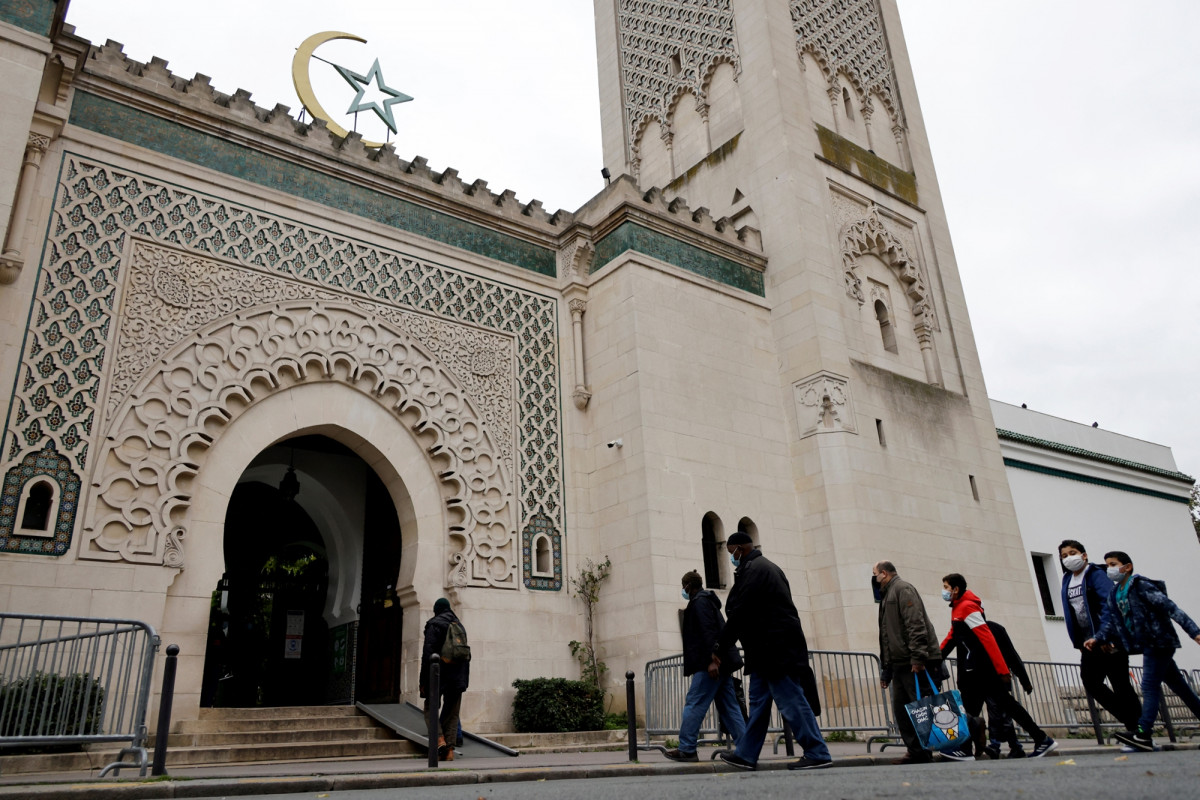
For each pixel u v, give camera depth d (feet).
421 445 43.68
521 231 51.37
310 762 30.14
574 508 47.65
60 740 20.85
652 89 71.67
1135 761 17.72
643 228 51.31
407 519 42.73
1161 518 83.20
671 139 68.74
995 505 60.44
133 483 34.45
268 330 39.96
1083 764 17.58
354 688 46.14
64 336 34.35
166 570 34.27
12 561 31.14
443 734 30.81
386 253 45.21
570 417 49.42
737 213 60.59
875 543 50.60
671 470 46.62
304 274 41.98
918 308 63.52
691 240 53.67
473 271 48.42
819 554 50.11
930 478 56.39
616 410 48.24
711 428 49.57
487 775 21.62
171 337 37.09
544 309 50.75
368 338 43.19
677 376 49.14
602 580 46.37
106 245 36.47
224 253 39.75
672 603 43.83
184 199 39.29
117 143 37.96
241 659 53.21
